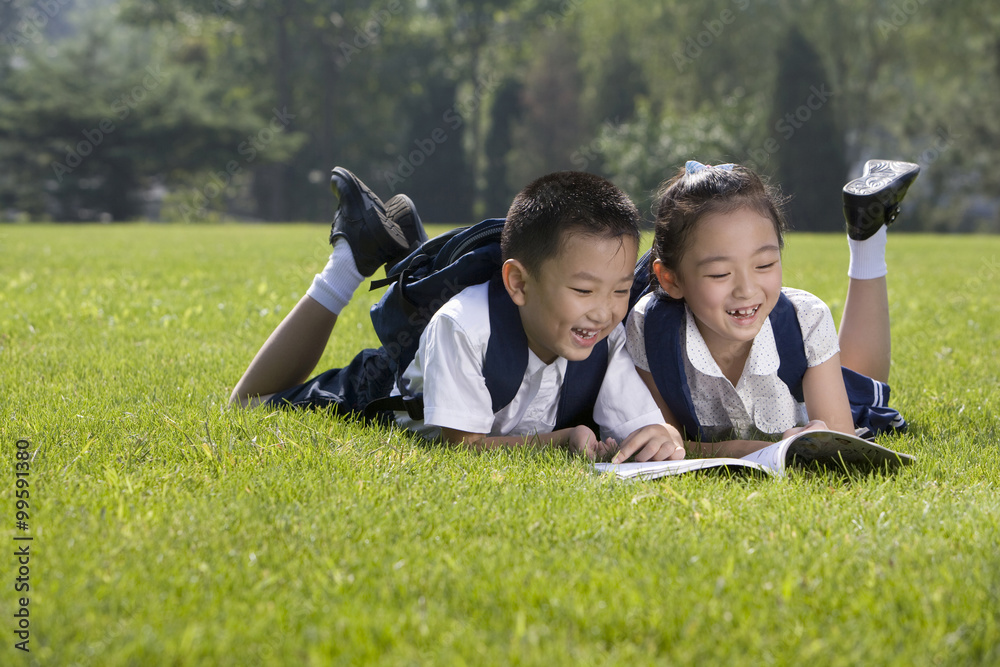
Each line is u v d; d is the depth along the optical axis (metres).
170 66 39.06
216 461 2.22
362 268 3.00
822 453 2.42
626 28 36.78
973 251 13.28
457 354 2.43
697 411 2.77
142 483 2.03
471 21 38.88
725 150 30.17
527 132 41.09
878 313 3.08
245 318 4.99
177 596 1.49
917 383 3.53
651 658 1.29
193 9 36.19
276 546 1.70
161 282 6.86
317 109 39.56
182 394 3.02
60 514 1.82
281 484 2.05
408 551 1.68
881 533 1.80
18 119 32.59
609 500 2.02
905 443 2.67
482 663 1.27
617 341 2.62
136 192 35.84
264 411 2.78
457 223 40.06
